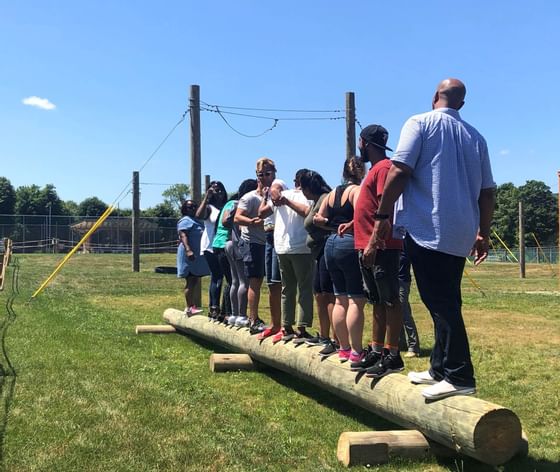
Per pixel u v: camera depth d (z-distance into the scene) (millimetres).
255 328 6301
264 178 6027
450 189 3406
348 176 4578
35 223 51375
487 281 25875
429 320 11125
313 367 4852
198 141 12000
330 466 3775
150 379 5816
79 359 6547
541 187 76375
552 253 51250
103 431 4168
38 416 4445
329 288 5070
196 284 9594
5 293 14016
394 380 3967
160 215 91500
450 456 3869
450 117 3543
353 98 12867
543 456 3934
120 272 23812
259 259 6262
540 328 9922
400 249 3979
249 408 5125
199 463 3686
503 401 5305
